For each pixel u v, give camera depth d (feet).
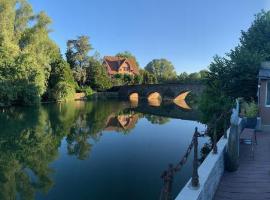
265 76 50.37
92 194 40.40
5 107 135.85
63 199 38.37
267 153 36.04
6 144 69.62
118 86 247.70
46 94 181.06
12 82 136.26
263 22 83.51
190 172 46.50
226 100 61.16
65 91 188.34
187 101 218.79
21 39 157.69
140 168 51.06
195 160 19.43
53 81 187.93
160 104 187.21
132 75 282.56
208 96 63.46
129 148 65.31
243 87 63.36
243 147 39.17
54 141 73.41
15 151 63.57
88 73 240.94
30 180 46.11
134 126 96.32
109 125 98.48
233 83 63.82
